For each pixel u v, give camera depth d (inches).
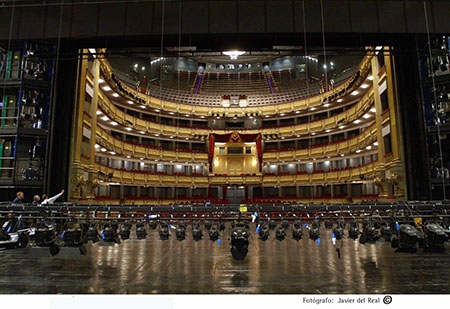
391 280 161.9
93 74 602.2
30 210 231.5
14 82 404.8
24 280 163.3
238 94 1317.7
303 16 390.0
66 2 398.9
